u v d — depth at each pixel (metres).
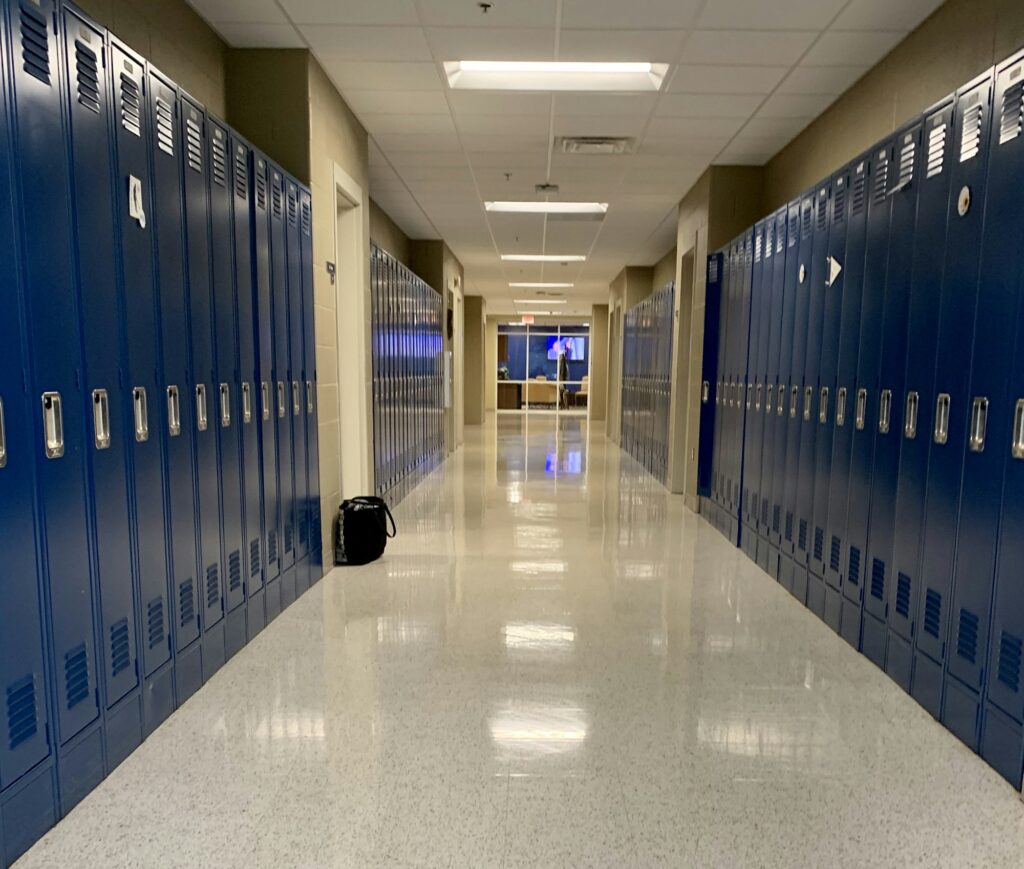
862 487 3.10
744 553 4.86
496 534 5.36
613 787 2.04
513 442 12.91
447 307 10.30
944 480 2.46
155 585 2.35
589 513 6.23
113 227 2.10
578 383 24.88
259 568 3.26
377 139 5.30
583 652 3.06
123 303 2.15
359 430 5.04
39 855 1.72
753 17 3.41
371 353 5.38
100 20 2.66
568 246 9.94
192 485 2.61
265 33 3.65
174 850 1.74
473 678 2.78
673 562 4.61
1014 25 2.77
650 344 9.05
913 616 2.65
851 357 3.24
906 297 2.74
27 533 1.73
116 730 2.12
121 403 2.15
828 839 1.81
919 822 1.89
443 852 1.75
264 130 3.86
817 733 2.37
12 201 1.67
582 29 3.56
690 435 6.49
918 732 2.39
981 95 2.26
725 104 4.55
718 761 2.19
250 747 2.23
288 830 1.82
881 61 3.89
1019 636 2.05
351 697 2.60
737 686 2.74
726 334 5.52
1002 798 2.00
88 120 1.96
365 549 4.47
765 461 4.46
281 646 3.10
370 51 3.85
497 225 8.55
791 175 5.30
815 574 3.61
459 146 5.46
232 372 2.97
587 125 5.00
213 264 2.79
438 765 2.14
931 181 2.56
